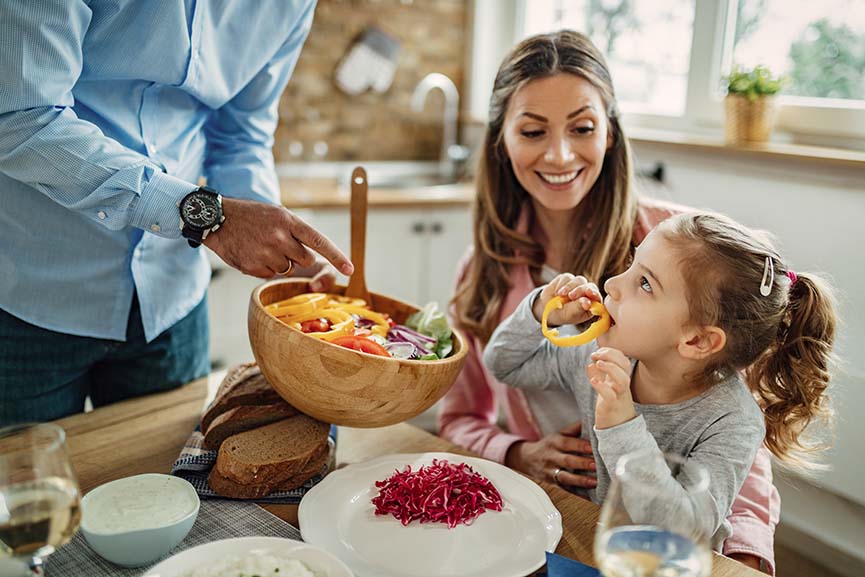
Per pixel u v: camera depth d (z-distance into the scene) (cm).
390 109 330
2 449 77
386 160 336
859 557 194
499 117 144
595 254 142
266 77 141
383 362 98
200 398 133
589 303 111
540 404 141
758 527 114
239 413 108
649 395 112
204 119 139
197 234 108
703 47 245
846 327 192
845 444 183
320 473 107
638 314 104
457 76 340
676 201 239
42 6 97
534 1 322
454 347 118
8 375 126
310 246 108
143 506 88
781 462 123
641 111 271
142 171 106
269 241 107
